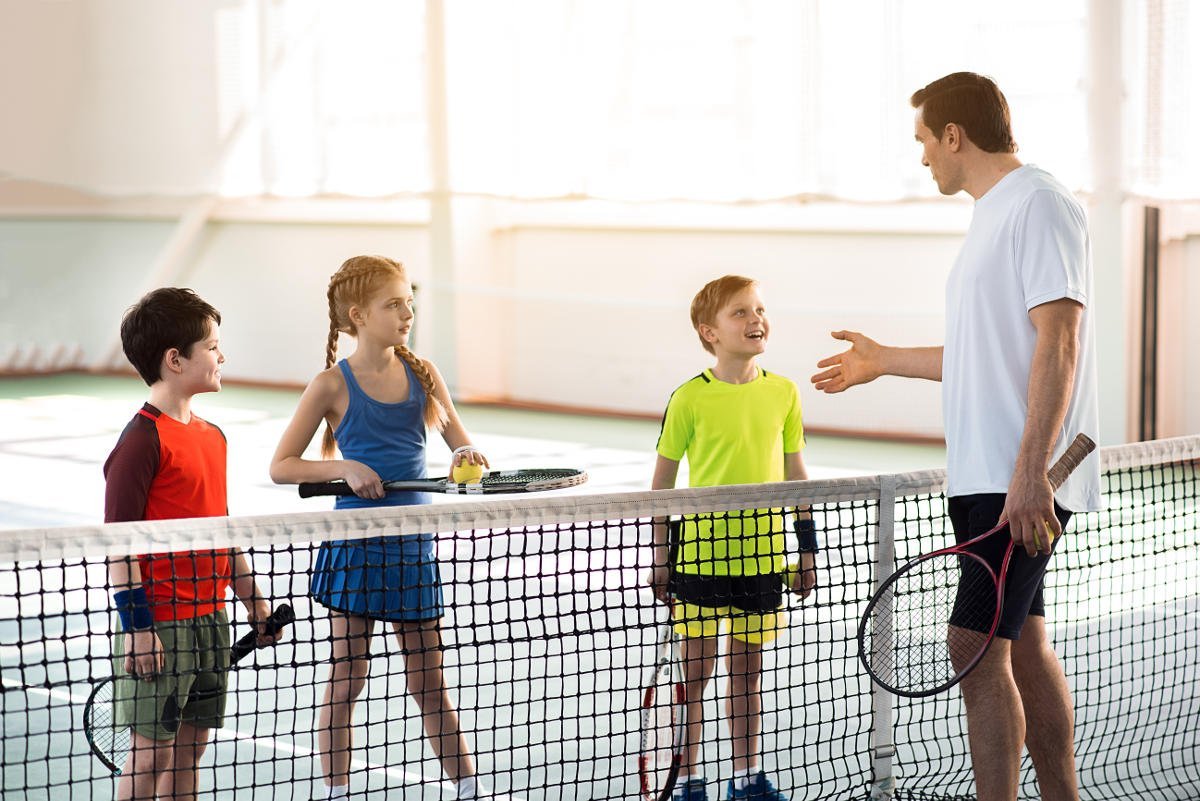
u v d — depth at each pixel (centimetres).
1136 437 1043
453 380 1385
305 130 1388
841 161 1111
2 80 1487
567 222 1345
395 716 414
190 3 1419
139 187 1477
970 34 1038
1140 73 983
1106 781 368
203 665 301
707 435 366
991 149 314
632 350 1318
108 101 1473
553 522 311
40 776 366
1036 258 296
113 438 1095
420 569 333
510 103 1271
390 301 350
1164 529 700
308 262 1498
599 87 1220
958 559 321
